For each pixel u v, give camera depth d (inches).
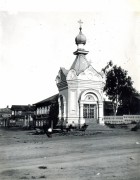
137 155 436.1
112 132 642.2
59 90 722.8
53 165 400.5
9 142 537.0
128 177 376.2
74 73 730.2
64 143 523.8
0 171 391.5
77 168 392.2
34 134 642.2
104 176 367.9
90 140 547.8
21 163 416.5
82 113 725.9
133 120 719.7
